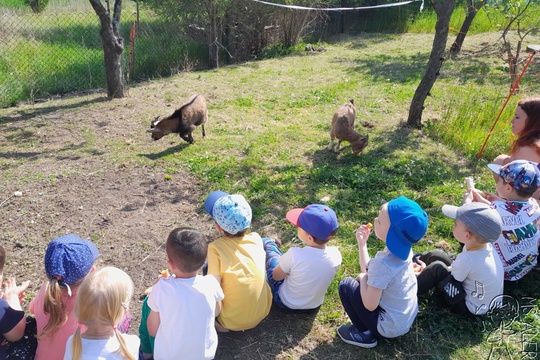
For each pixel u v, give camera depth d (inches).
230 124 329.4
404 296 128.1
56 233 193.0
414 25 733.9
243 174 249.1
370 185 235.9
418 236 122.0
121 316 103.5
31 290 160.2
